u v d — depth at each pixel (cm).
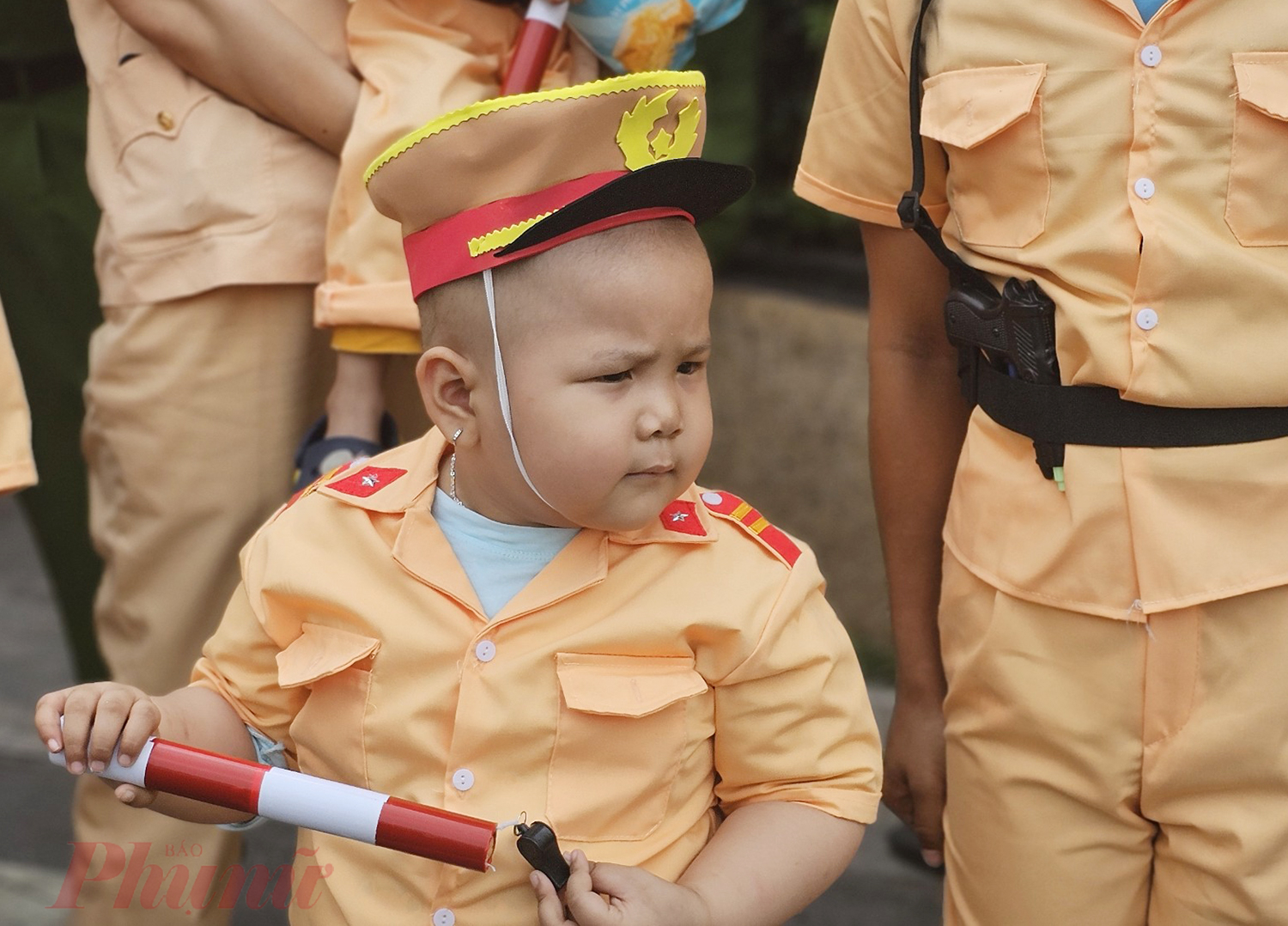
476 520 257
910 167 295
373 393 348
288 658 257
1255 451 258
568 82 358
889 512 320
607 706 241
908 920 470
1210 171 255
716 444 668
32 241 477
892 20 285
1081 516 266
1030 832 283
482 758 246
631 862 247
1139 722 271
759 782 254
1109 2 258
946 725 303
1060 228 265
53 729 240
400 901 251
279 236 359
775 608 250
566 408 231
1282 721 260
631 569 251
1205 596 258
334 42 363
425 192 241
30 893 475
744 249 711
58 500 507
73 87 468
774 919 244
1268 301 254
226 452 370
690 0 352
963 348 288
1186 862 272
